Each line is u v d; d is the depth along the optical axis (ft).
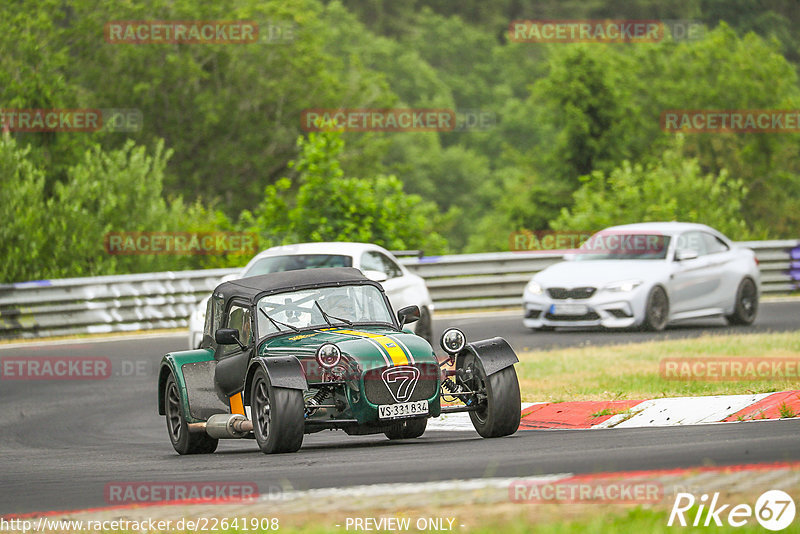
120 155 383.24
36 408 168.66
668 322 217.97
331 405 108.27
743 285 228.63
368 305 117.70
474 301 282.97
